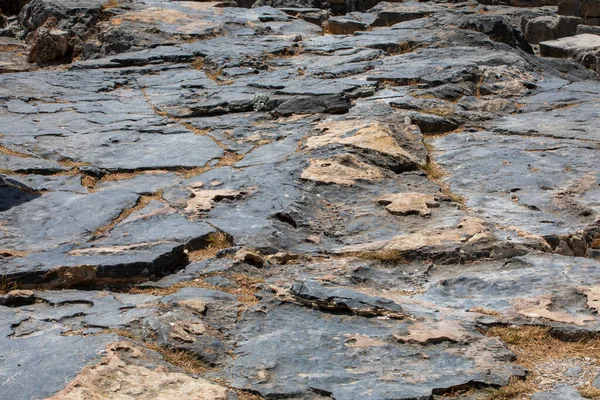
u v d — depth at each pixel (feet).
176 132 34.53
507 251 21.61
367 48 52.21
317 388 15.12
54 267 20.07
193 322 17.52
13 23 71.77
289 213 24.25
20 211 25.07
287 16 68.80
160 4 68.39
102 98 41.57
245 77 45.44
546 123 35.60
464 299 19.43
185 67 50.06
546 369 16.15
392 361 16.17
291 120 35.78
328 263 21.35
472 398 14.96
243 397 14.97
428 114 36.22
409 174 28.73
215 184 27.37
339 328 17.60
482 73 43.78
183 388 14.75
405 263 21.57
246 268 20.99
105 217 24.44
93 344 16.07
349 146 30.09
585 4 74.74
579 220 24.50
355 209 25.13
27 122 36.32
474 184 27.96
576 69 53.98
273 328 17.70
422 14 65.62
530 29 70.23
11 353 15.94
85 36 61.98
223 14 66.23
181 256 21.74
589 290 19.11
